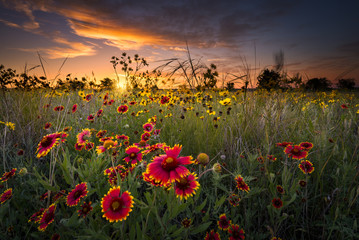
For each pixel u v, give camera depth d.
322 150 2.01
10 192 1.53
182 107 4.54
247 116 3.26
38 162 2.43
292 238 1.54
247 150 2.40
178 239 1.21
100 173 1.85
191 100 4.84
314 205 1.83
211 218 1.73
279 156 2.46
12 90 4.56
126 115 4.08
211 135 3.08
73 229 1.42
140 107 5.41
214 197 1.78
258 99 3.86
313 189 1.94
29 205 1.75
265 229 1.66
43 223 1.27
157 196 1.40
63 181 2.11
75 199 1.27
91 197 1.95
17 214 1.54
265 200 1.78
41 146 1.51
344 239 1.37
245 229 1.56
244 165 2.25
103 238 1.08
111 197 1.11
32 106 4.22
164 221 1.27
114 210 1.05
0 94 4.03
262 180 1.85
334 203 1.57
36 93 5.04
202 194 1.92
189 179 1.25
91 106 4.80
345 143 2.39
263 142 2.39
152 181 1.16
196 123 3.65
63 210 1.47
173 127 3.56
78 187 1.34
